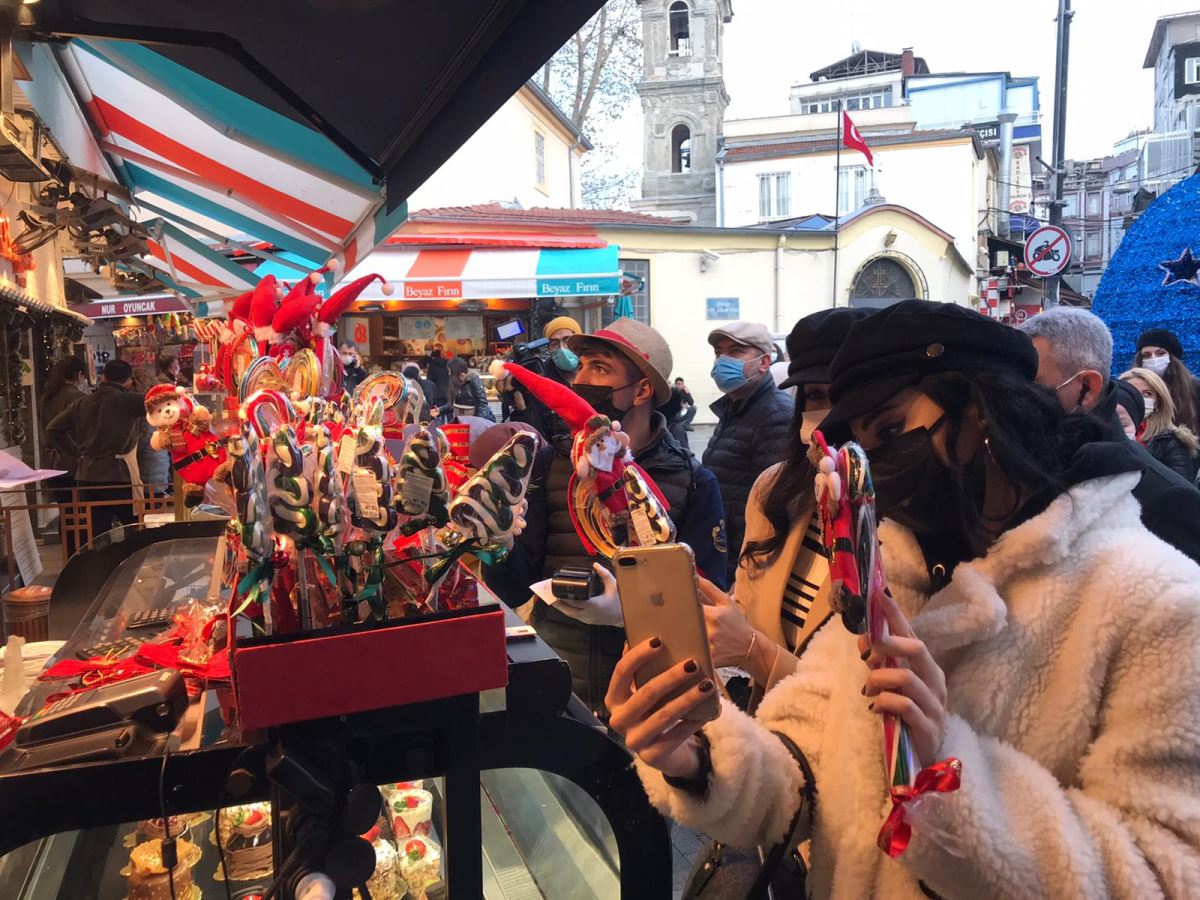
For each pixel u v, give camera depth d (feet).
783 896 4.22
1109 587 3.37
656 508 4.59
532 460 3.71
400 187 9.78
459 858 3.66
